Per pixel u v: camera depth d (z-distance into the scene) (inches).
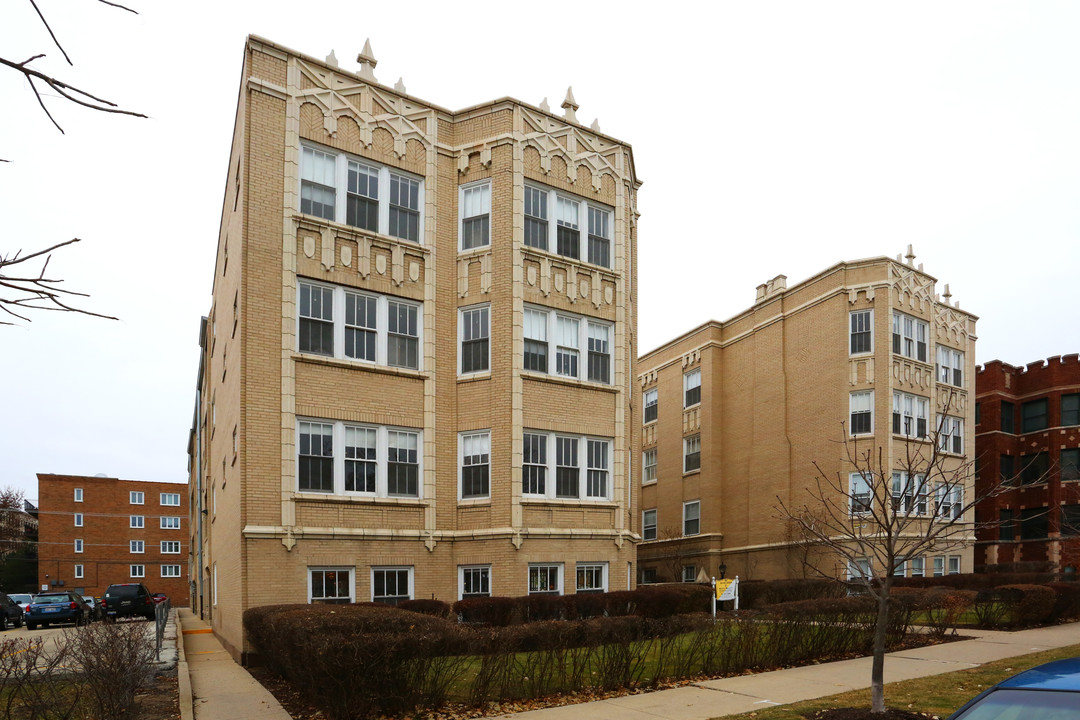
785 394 1266.0
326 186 704.4
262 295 649.6
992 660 522.6
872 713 349.1
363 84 732.7
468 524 732.0
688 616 548.7
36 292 128.0
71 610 1156.5
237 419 650.2
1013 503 1572.3
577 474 776.3
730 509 1366.9
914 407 1165.1
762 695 412.8
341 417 679.7
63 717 358.6
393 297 729.6
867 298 1159.6
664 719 358.6
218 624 823.1
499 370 741.9
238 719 379.6
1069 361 1542.8
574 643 439.5
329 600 648.4
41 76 115.4
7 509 2893.7
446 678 398.3
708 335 1439.5
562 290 789.2
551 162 800.9
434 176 767.1
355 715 349.7
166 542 2785.4
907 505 458.9
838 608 564.1
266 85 671.8
